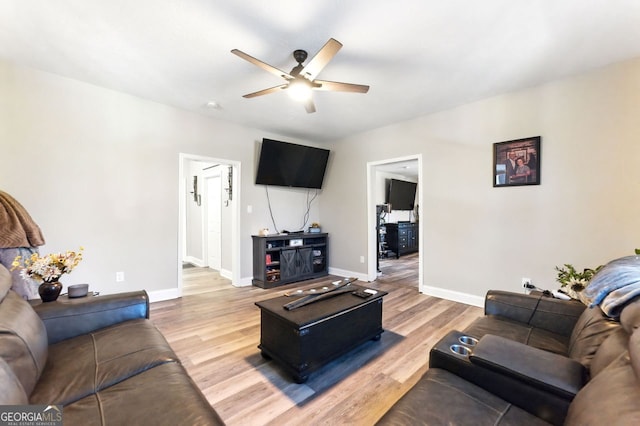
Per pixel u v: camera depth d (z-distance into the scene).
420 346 2.42
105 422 0.96
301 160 4.90
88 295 2.26
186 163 6.59
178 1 1.83
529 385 1.06
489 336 1.35
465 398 1.09
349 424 1.54
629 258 1.54
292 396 1.77
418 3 1.83
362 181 4.78
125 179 3.31
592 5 1.82
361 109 3.71
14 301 1.37
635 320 1.05
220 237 5.29
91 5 1.86
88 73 2.82
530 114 3.04
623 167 2.54
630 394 0.72
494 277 3.31
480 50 2.36
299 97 2.58
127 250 3.34
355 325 2.27
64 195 2.95
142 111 3.42
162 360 1.39
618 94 2.55
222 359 2.19
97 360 1.36
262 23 2.03
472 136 3.47
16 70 2.68
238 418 1.58
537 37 2.17
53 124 2.87
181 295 3.78
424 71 2.72
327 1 1.82
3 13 1.94
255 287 4.32
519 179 3.10
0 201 2.28
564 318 1.73
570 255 2.81
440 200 3.77
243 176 4.42
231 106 3.64
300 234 4.75
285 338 1.99
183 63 2.60
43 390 1.13
